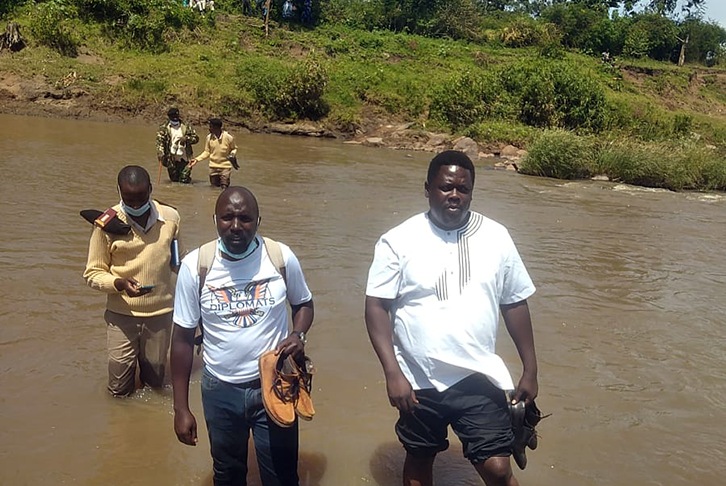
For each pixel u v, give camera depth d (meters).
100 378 4.81
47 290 6.43
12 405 4.34
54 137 18.94
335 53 37.06
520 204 13.96
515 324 3.20
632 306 7.18
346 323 6.09
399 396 3.00
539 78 30.27
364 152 23.30
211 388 3.25
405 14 47.94
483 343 3.07
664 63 52.97
